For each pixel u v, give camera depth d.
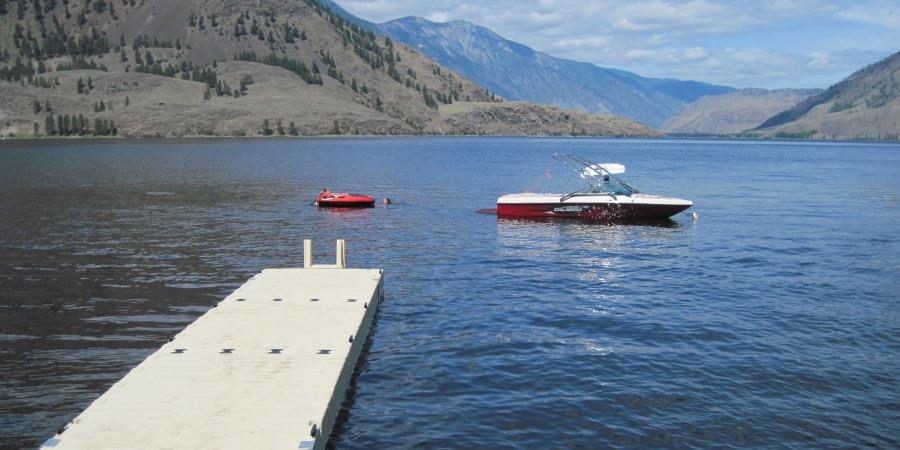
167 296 21.66
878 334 18.47
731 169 102.25
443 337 18.16
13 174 74.44
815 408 13.72
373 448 12.02
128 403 11.59
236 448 10.02
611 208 40.84
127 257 27.95
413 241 33.59
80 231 34.59
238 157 120.19
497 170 91.50
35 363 15.49
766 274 26.28
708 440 12.38
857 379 15.22
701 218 43.12
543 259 29.23
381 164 104.00
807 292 23.28
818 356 16.70
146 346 16.77
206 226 37.22
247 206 46.84
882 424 13.04
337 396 12.80
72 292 21.92
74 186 60.03
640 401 14.03
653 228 38.56
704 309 21.05
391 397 14.16
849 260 29.11
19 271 24.95
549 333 18.56
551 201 41.19
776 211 47.06
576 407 13.74
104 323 18.62
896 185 71.12
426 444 12.19
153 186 61.25
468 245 32.66
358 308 17.98
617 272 26.61
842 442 12.34
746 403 13.95
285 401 11.73
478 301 21.98
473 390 14.58
